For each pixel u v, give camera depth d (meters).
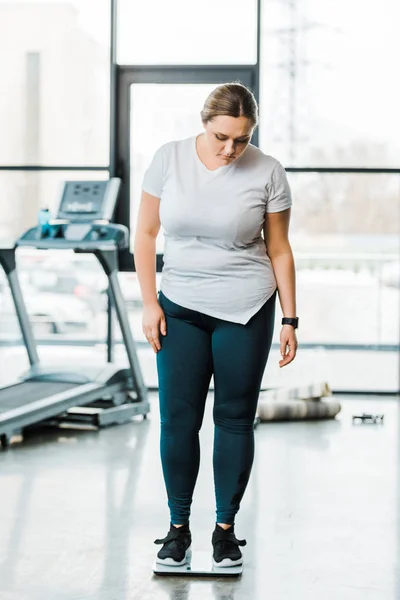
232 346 3.02
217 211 2.93
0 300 7.79
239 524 3.70
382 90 7.11
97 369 6.22
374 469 4.69
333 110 7.14
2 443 5.25
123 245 6.01
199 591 2.96
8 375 7.82
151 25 7.17
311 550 3.38
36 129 7.28
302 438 5.48
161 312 3.08
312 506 3.98
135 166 7.28
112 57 7.15
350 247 7.32
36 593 2.92
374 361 7.57
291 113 7.15
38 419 5.40
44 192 7.32
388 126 7.13
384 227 7.25
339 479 4.47
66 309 7.71
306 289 7.47
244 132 2.77
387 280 7.43
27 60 7.24
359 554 3.35
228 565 3.12
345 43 7.09
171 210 2.97
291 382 7.62
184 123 7.24
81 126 7.25
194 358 3.07
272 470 4.64
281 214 3.04
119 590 2.96
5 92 7.28
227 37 7.13
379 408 6.62
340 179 7.20
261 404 5.97
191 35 7.15
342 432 5.68
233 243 2.99
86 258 7.66
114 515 3.83
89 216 6.16
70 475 4.52
